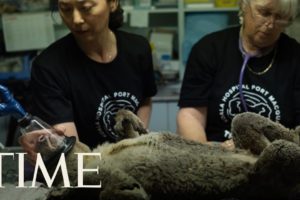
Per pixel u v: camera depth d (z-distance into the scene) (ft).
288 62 4.99
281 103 4.92
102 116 4.72
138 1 10.11
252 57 4.94
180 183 2.48
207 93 5.13
